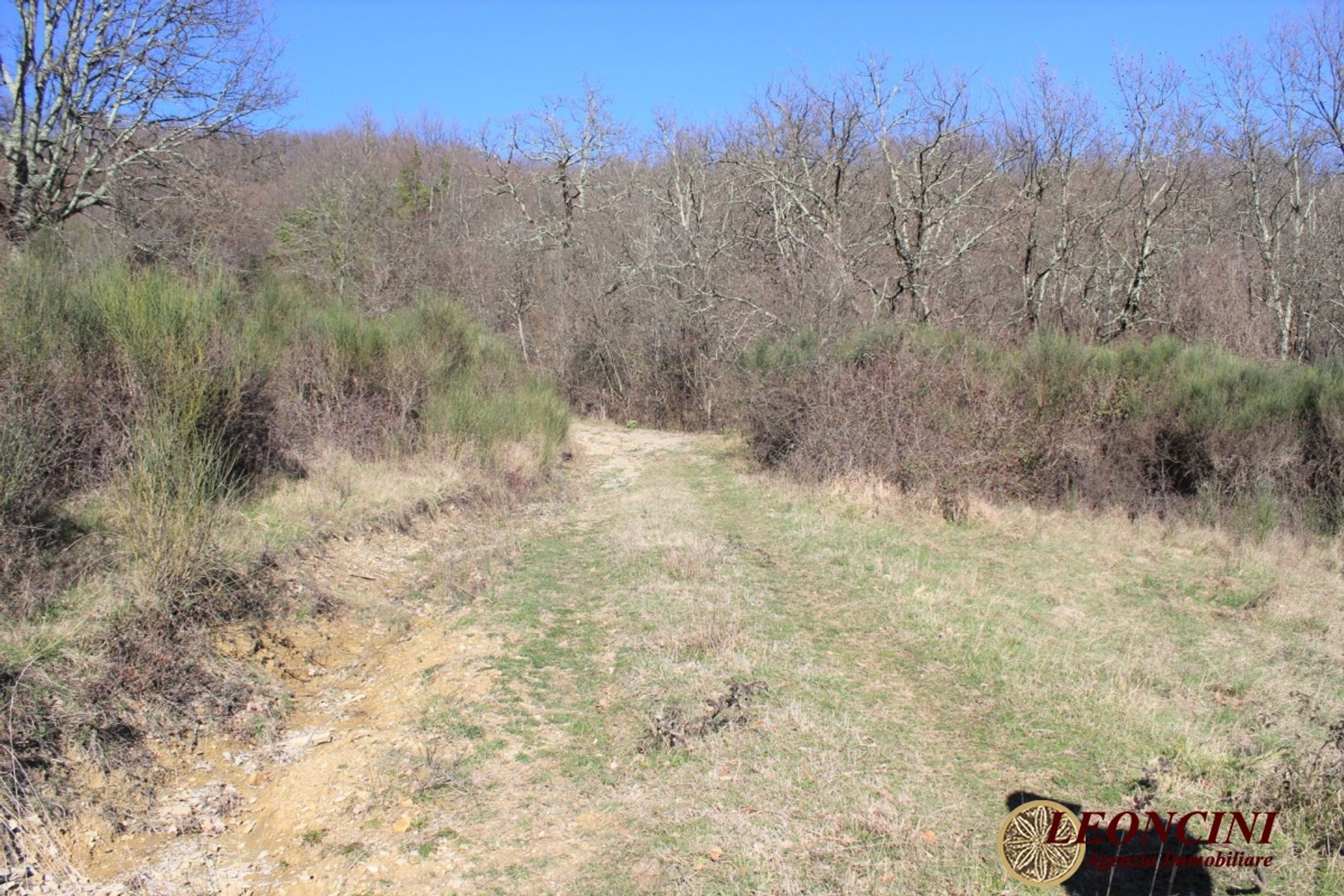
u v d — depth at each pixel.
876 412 12.08
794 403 13.54
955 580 8.34
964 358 12.34
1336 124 18.95
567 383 24.67
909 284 19.16
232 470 8.09
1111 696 5.70
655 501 12.14
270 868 4.07
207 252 12.44
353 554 8.20
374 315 17.69
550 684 6.02
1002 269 21.72
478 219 34.97
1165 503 11.09
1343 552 9.48
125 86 16.56
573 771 4.88
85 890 3.79
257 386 8.70
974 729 5.29
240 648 5.89
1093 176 20.44
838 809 4.39
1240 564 9.11
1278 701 5.79
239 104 17.67
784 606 7.55
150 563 5.80
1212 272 19.67
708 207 26.78
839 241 19.62
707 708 5.47
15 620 5.11
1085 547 9.84
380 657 6.63
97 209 17.39
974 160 21.66
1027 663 6.26
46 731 4.41
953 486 10.94
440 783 4.72
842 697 5.69
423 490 10.27
